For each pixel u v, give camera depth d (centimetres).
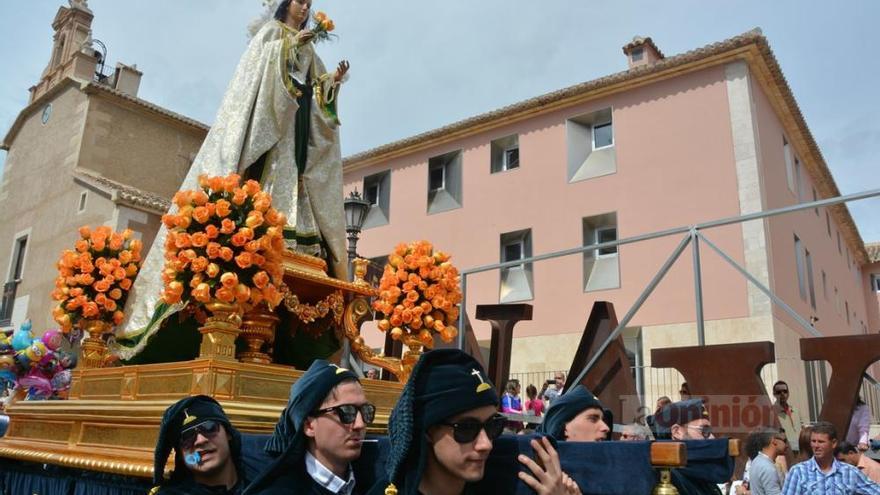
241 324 479
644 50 1956
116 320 540
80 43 2431
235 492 314
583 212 1800
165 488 309
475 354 823
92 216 1917
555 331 1766
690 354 585
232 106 539
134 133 2195
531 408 1152
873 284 3047
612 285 1703
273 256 448
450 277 616
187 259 423
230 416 366
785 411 709
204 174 476
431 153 2167
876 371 2233
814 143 1938
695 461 224
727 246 1547
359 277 584
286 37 561
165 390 421
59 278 554
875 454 706
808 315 1733
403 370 582
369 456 281
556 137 1916
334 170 595
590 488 212
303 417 261
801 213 1867
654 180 1700
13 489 496
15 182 2358
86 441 429
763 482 563
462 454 203
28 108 2398
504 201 1962
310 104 584
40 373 699
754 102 1636
